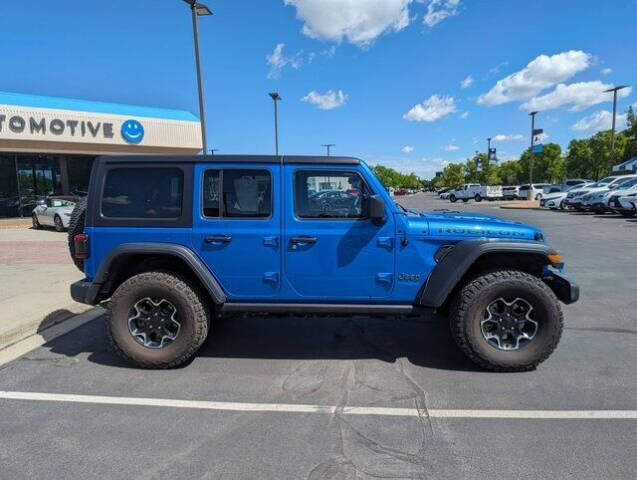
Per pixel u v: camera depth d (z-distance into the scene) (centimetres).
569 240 1353
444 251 431
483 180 8162
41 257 1055
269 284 436
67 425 336
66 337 532
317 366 446
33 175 2338
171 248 430
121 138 2419
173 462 288
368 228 427
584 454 294
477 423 334
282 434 321
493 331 427
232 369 440
